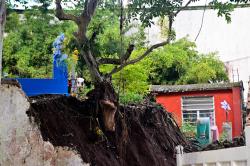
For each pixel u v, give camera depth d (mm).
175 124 14555
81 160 8648
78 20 9984
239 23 29125
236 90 23562
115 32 13539
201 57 27281
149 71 24500
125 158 10211
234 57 29016
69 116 9438
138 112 12289
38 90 11234
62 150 8445
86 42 10117
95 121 9883
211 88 23484
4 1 8070
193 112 23672
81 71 13109
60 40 11781
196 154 8008
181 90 23484
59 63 11703
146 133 11906
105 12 12547
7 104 8000
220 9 10344
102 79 10148
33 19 16016
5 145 7930
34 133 8164
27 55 16922
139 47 17391
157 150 11828
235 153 7383
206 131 15438
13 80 8133
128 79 17062
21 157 8008
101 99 9930
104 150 9695
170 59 25719
